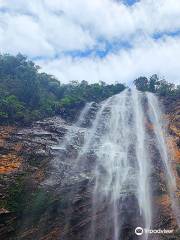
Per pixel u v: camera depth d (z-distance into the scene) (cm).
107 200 2564
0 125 3400
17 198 2458
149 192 2730
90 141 3456
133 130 3881
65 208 2455
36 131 3416
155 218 2541
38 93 4122
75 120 4009
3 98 3669
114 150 3275
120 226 2438
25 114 3622
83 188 2620
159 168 3127
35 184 2594
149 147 3459
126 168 2975
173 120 4047
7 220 2331
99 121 4019
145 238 2428
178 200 2752
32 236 2322
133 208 2553
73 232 2361
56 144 3209
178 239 2430
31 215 2395
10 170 2711
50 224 2375
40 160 2916
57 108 4025
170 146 3534
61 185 2617
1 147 2998
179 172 3100
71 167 2889
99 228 2408
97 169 2919
